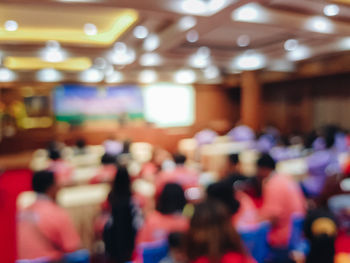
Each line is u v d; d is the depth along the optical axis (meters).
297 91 10.84
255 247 2.43
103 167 4.04
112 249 2.59
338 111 9.38
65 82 9.93
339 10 4.48
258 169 3.01
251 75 9.79
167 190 2.34
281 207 2.74
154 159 4.93
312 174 4.08
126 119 10.85
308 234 1.77
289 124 11.22
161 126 11.36
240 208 2.36
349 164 3.96
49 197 2.18
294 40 6.58
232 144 7.94
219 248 1.18
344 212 2.97
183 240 1.29
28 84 9.41
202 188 3.95
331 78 9.55
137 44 6.28
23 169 8.46
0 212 5.05
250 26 4.32
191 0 3.62
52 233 2.05
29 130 9.98
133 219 2.65
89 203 3.20
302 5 4.23
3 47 6.11
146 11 3.56
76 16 5.15
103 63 8.27
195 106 12.16
